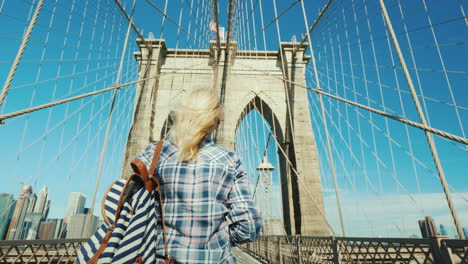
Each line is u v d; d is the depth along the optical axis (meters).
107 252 0.73
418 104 3.80
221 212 0.92
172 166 0.95
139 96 18.42
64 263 6.28
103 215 0.82
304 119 19.39
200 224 0.88
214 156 1.02
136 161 0.89
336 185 6.73
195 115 1.01
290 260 7.65
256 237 1.00
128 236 0.76
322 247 5.57
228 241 0.97
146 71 19.23
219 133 17.75
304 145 18.48
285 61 21.27
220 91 18.84
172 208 0.91
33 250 4.43
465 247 2.36
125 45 10.55
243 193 1.03
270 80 20.75
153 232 0.86
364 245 3.89
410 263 3.00
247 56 21.55
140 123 17.66
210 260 0.84
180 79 19.95
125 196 0.85
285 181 19.03
